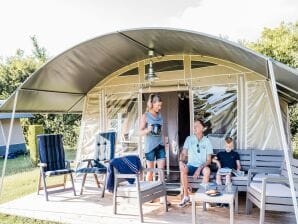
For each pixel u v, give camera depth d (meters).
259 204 4.07
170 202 5.32
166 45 5.68
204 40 4.73
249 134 5.96
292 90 5.82
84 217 4.67
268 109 5.86
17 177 8.41
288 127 7.78
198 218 4.43
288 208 3.84
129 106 7.06
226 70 6.18
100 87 7.39
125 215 4.65
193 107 6.42
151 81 6.81
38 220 4.82
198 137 5.41
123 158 4.95
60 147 6.37
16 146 13.73
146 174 5.81
